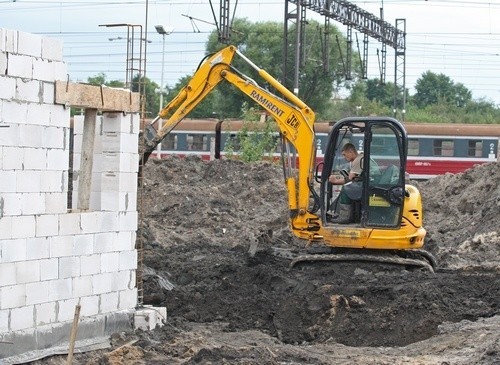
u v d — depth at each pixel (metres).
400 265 18.39
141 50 13.41
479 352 11.96
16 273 10.98
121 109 12.75
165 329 13.41
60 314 11.71
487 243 23.97
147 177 33.03
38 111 11.23
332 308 15.55
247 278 18.05
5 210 10.79
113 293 12.74
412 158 45.69
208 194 30.67
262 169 33.72
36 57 11.17
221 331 14.63
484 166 31.28
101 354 11.93
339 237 18.52
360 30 44.53
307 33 56.53
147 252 22.06
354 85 73.19
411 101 98.88
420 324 14.82
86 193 12.61
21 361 10.95
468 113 86.06
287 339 15.12
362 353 12.86
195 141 46.25
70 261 11.87
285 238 24.47
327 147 18.72
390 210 18.45
